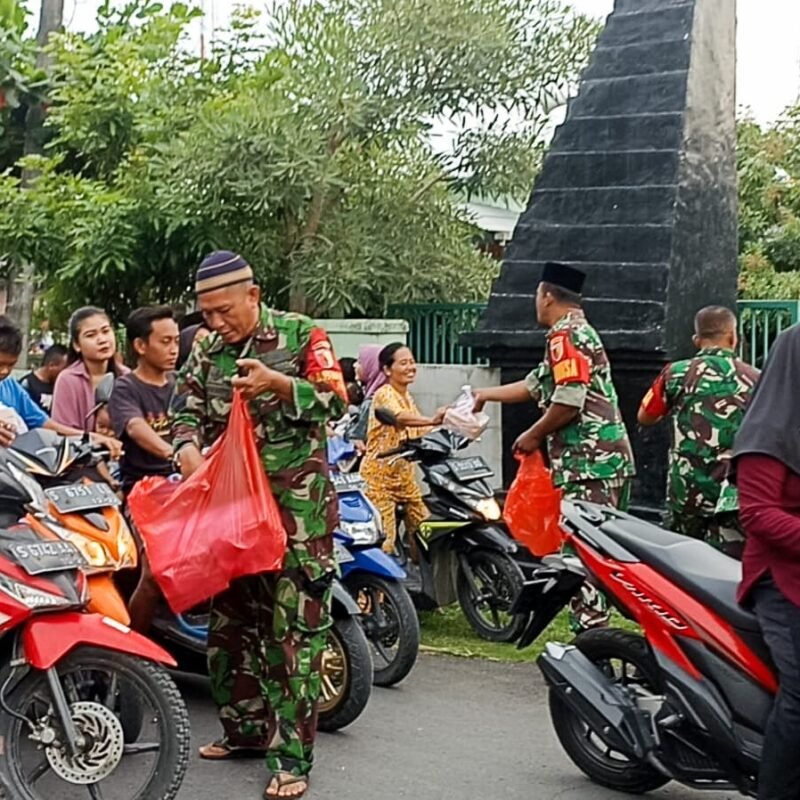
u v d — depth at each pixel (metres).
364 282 11.16
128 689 4.66
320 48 11.34
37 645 4.39
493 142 12.17
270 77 11.56
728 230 10.03
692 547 4.92
